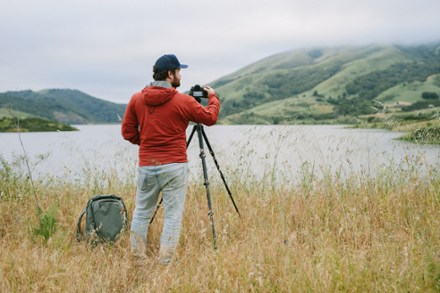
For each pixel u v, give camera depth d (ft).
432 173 20.80
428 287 11.43
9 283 12.05
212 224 15.42
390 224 16.85
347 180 21.47
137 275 13.60
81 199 21.16
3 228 17.13
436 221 16.07
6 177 22.02
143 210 15.11
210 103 15.26
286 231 15.72
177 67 14.71
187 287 11.56
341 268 12.07
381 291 10.96
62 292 11.78
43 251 14.24
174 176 14.43
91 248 15.15
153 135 14.33
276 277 12.35
